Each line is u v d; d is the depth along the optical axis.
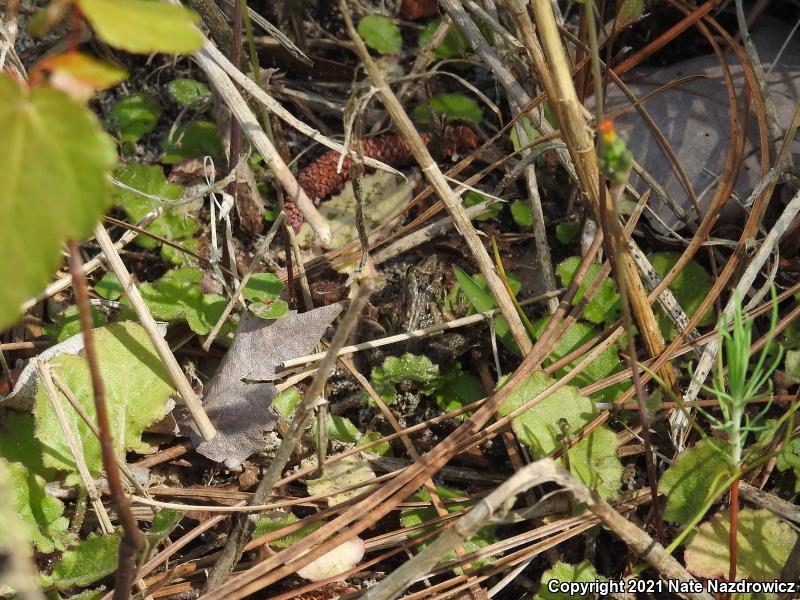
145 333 1.78
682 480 1.75
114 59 1.87
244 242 1.85
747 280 1.79
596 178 1.74
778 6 1.87
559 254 1.84
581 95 1.82
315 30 1.89
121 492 1.68
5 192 1.47
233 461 1.77
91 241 1.84
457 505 1.77
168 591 1.75
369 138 1.86
